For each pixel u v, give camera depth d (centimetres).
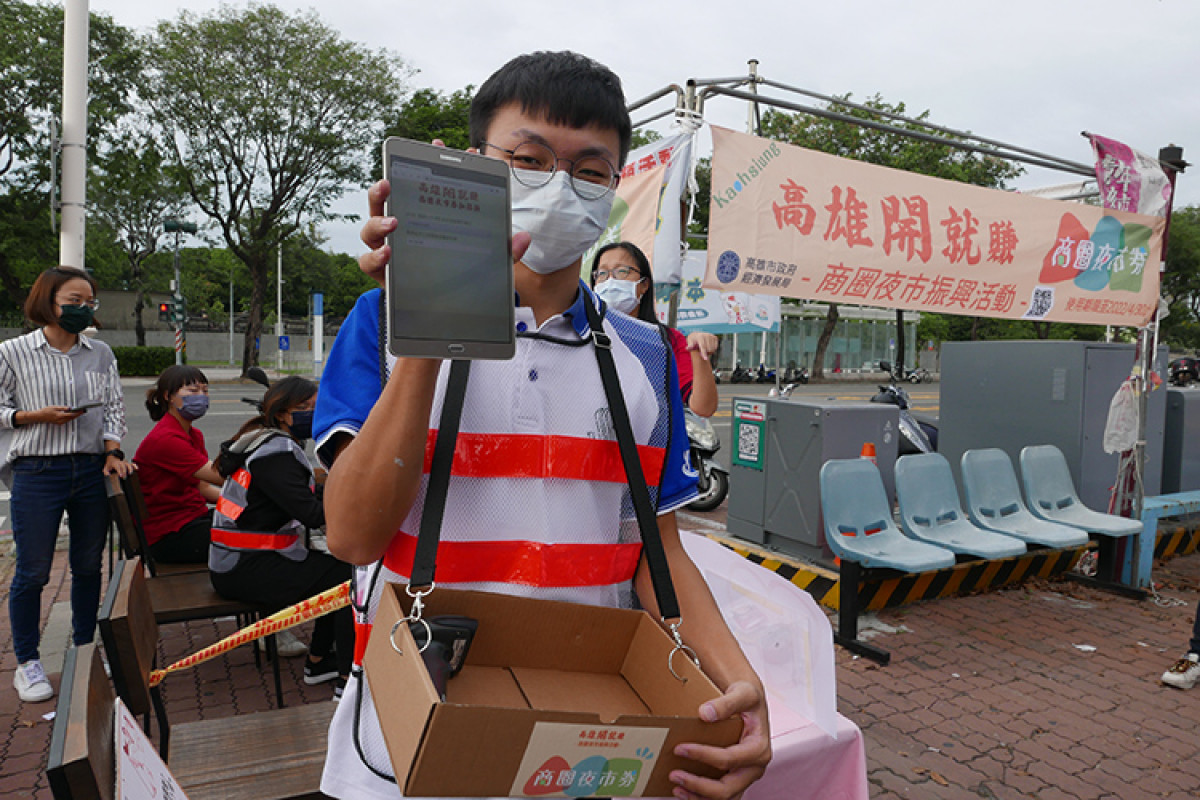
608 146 114
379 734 110
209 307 5800
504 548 111
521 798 91
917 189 427
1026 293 471
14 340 334
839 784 191
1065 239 480
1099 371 545
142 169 2289
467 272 98
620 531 120
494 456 109
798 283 397
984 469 509
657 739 95
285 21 2166
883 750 316
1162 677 381
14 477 332
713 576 196
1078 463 541
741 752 99
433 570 102
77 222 653
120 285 4459
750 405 536
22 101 2123
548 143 111
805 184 394
